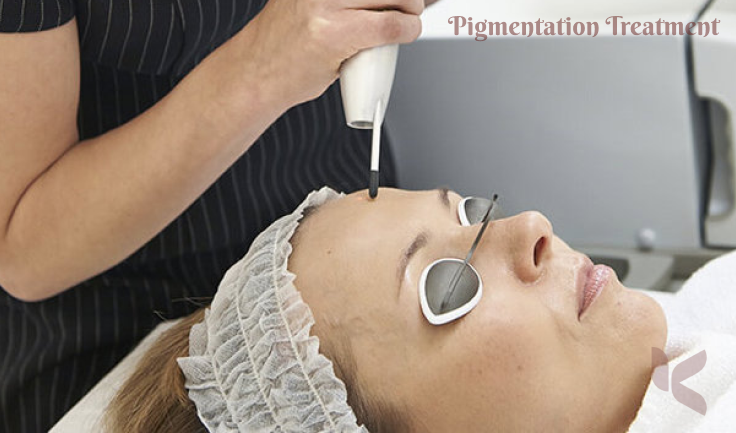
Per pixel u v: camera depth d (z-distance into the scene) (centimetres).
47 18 104
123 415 118
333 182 152
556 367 97
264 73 98
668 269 161
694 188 162
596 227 170
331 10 91
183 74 130
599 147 164
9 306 133
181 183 110
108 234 114
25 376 135
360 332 101
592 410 99
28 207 115
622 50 157
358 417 101
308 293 104
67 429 121
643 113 160
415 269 102
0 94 105
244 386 104
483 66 164
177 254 138
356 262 103
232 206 138
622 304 101
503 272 101
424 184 177
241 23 129
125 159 110
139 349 133
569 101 162
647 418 98
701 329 127
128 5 117
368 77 94
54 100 109
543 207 171
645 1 175
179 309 141
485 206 110
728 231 167
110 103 128
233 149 108
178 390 111
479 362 97
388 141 168
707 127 166
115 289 137
